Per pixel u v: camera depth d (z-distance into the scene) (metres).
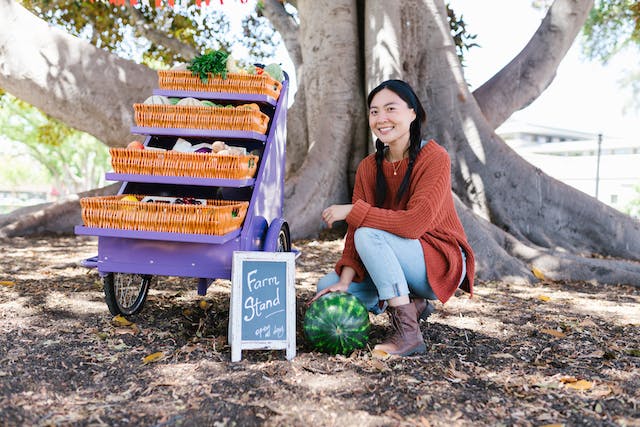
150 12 12.69
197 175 3.63
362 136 8.86
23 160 67.31
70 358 3.18
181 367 3.11
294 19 10.99
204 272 3.63
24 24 8.74
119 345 3.45
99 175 56.88
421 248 3.40
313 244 8.01
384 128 3.42
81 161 53.22
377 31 8.37
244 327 3.24
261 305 3.28
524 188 7.96
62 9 12.41
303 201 8.35
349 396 2.76
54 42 8.87
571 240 7.81
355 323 3.32
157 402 2.65
